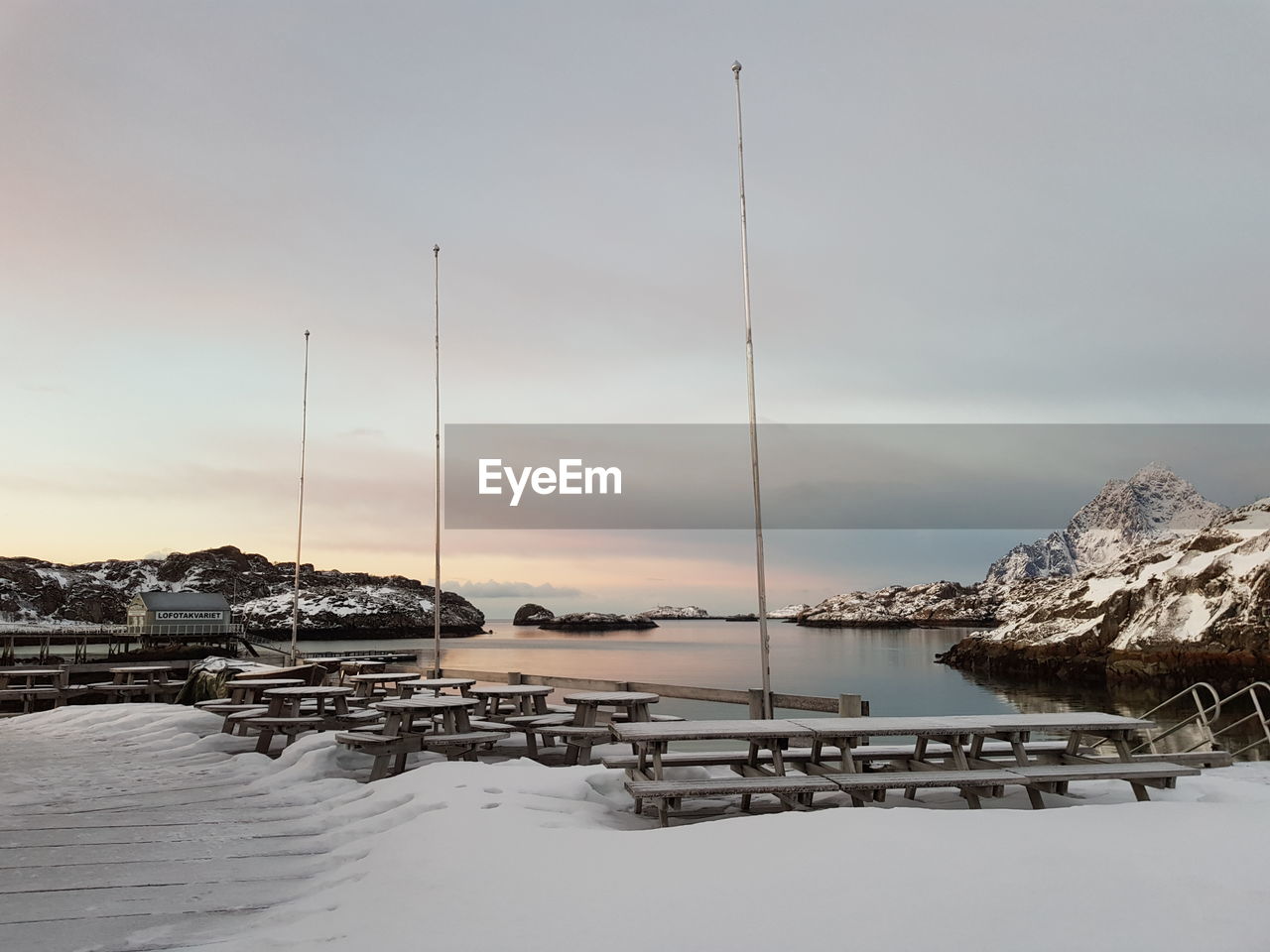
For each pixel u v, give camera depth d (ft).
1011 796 24.64
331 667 61.98
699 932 12.17
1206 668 195.21
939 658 300.61
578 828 19.43
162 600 315.78
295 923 14.70
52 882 17.75
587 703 34.50
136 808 25.46
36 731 46.52
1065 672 229.66
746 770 23.07
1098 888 12.68
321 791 27.30
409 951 12.57
